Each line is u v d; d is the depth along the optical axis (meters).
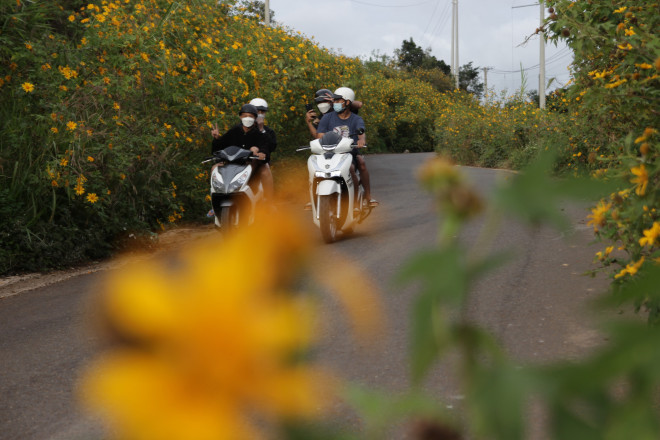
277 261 0.21
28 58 9.40
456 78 61.81
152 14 12.48
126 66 10.62
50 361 4.66
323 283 0.22
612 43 4.59
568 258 6.47
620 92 4.30
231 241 0.21
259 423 0.20
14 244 8.12
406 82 47.34
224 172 9.02
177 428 0.19
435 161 0.25
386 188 15.81
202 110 12.29
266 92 15.05
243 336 0.19
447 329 0.24
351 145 9.43
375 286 0.24
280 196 0.33
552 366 0.22
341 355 3.43
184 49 12.91
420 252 0.25
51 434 3.49
